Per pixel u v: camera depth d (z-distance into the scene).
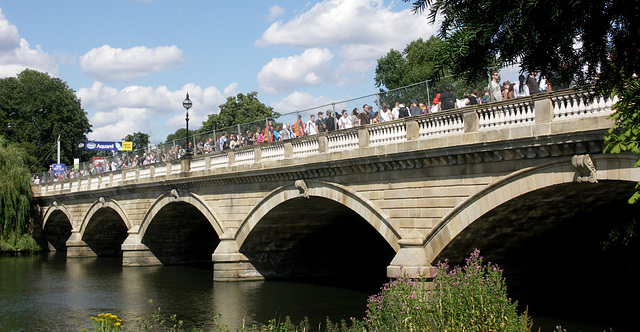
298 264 37.81
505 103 18.77
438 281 16.50
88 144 79.06
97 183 53.47
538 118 17.66
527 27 7.11
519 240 22.77
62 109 93.69
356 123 26.36
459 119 20.36
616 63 7.47
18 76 94.62
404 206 22.59
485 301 15.10
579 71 7.80
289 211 31.78
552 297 24.77
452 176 20.72
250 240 35.00
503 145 18.53
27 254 61.84
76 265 50.00
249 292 32.06
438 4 7.32
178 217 45.22
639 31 7.11
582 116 16.75
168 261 48.62
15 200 59.38
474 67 7.67
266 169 30.44
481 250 22.70
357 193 24.80
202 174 37.03
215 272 35.88
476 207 19.73
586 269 25.38
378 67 64.12
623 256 24.14
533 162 18.16
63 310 29.30
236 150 34.16
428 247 21.55
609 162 16.16
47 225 65.12
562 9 6.89
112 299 32.06
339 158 25.47
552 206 19.98
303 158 27.83
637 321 21.98
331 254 39.22
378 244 40.66
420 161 21.67
